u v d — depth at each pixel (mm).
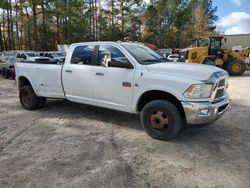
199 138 5180
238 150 4613
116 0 50188
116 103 5617
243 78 15844
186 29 59062
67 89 6441
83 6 46250
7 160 4254
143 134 5395
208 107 4625
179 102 4945
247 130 5648
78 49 6309
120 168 3949
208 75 4750
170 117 4848
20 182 3602
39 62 7320
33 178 3695
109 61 5520
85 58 6121
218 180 3629
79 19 46719
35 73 7059
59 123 6203
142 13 53156
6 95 10305
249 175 3760
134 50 5672
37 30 39594
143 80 5090
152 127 5098
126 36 51094
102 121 6316
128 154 4441
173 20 57344
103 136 5305
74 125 6039
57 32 44406
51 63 7074
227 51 18016
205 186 3486
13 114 7102
